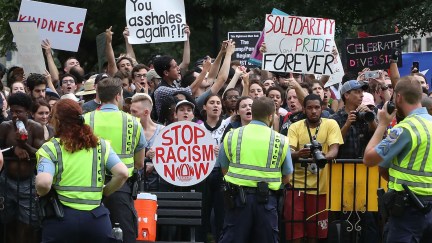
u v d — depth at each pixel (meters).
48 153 12.52
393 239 13.29
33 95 17.84
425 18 30.97
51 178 12.35
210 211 17.23
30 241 15.89
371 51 21.78
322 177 16.59
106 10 38.00
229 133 15.15
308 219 16.61
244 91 19.30
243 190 14.87
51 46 22.11
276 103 18.78
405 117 13.45
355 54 21.81
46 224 12.56
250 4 31.59
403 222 13.23
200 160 16.34
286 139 15.06
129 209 14.34
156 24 22.05
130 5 22.06
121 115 14.28
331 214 16.66
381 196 13.79
